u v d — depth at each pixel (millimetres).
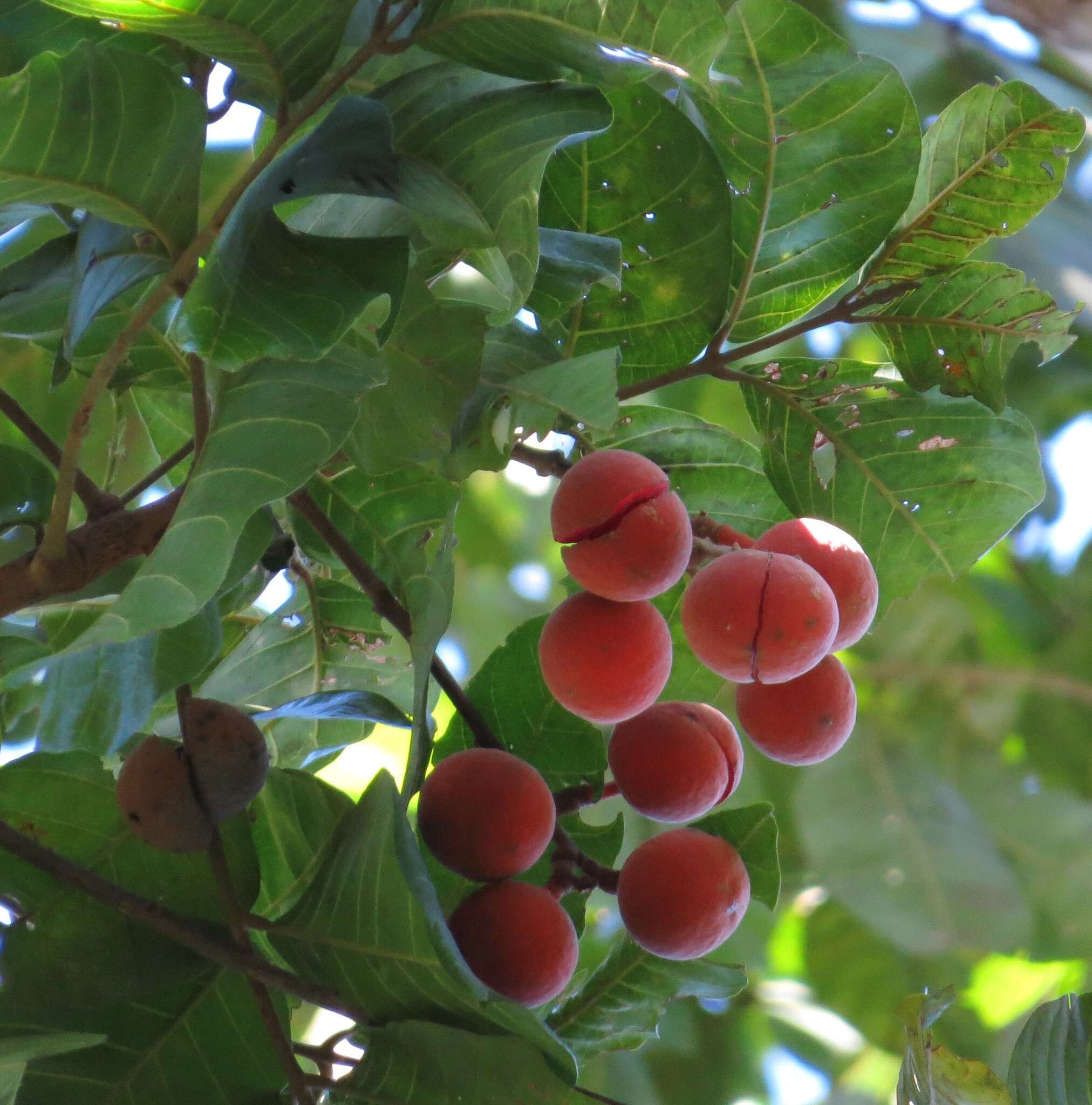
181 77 814
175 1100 836
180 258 816
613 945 889
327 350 800
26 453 847
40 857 833
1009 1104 858
